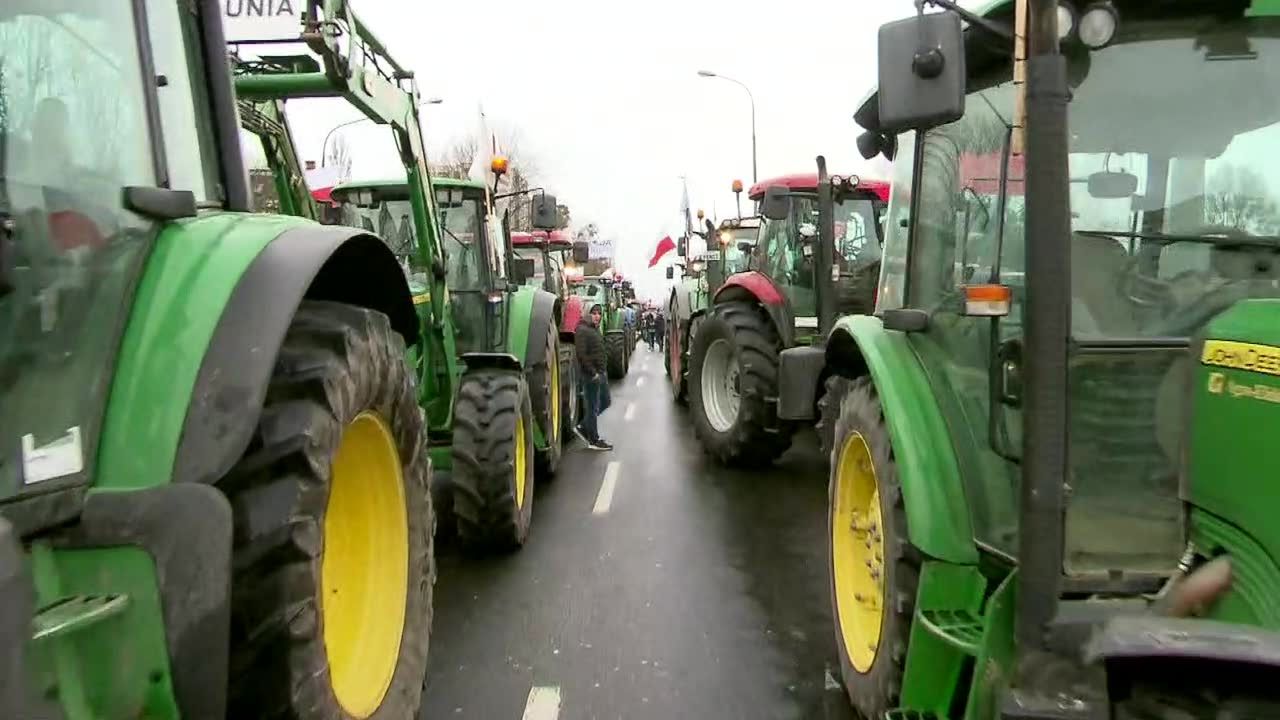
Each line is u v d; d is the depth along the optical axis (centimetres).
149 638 177
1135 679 173
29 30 177
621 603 486
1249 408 195
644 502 719
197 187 249
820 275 738
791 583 518
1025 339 206
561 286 1457
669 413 1309
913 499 296
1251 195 277
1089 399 254
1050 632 203
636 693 380
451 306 668
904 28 239
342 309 256
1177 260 270
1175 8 271
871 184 866
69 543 177
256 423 192
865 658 351
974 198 306
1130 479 253
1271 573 188
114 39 206
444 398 588
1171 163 276
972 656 264
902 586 306
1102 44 254
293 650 206
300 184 547
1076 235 271
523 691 381
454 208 675
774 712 364
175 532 179
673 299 1561
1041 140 201
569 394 996
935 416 311
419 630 302
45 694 158
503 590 508
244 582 204
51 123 180
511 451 550
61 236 177
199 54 257
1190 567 217
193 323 199
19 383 165
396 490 294
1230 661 159
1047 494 204
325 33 397
